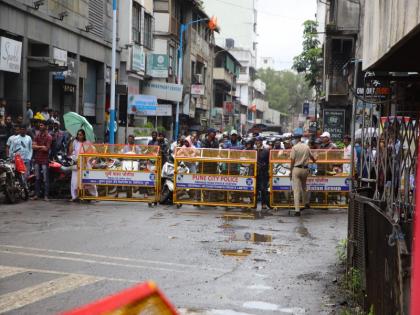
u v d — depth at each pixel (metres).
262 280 7.84
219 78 65.44
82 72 27.22
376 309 5.88
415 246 2.79
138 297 1.51
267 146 16.75
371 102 8.20
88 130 18.02
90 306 1.47
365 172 9.62
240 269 8.45
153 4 41.25
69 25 25.12
